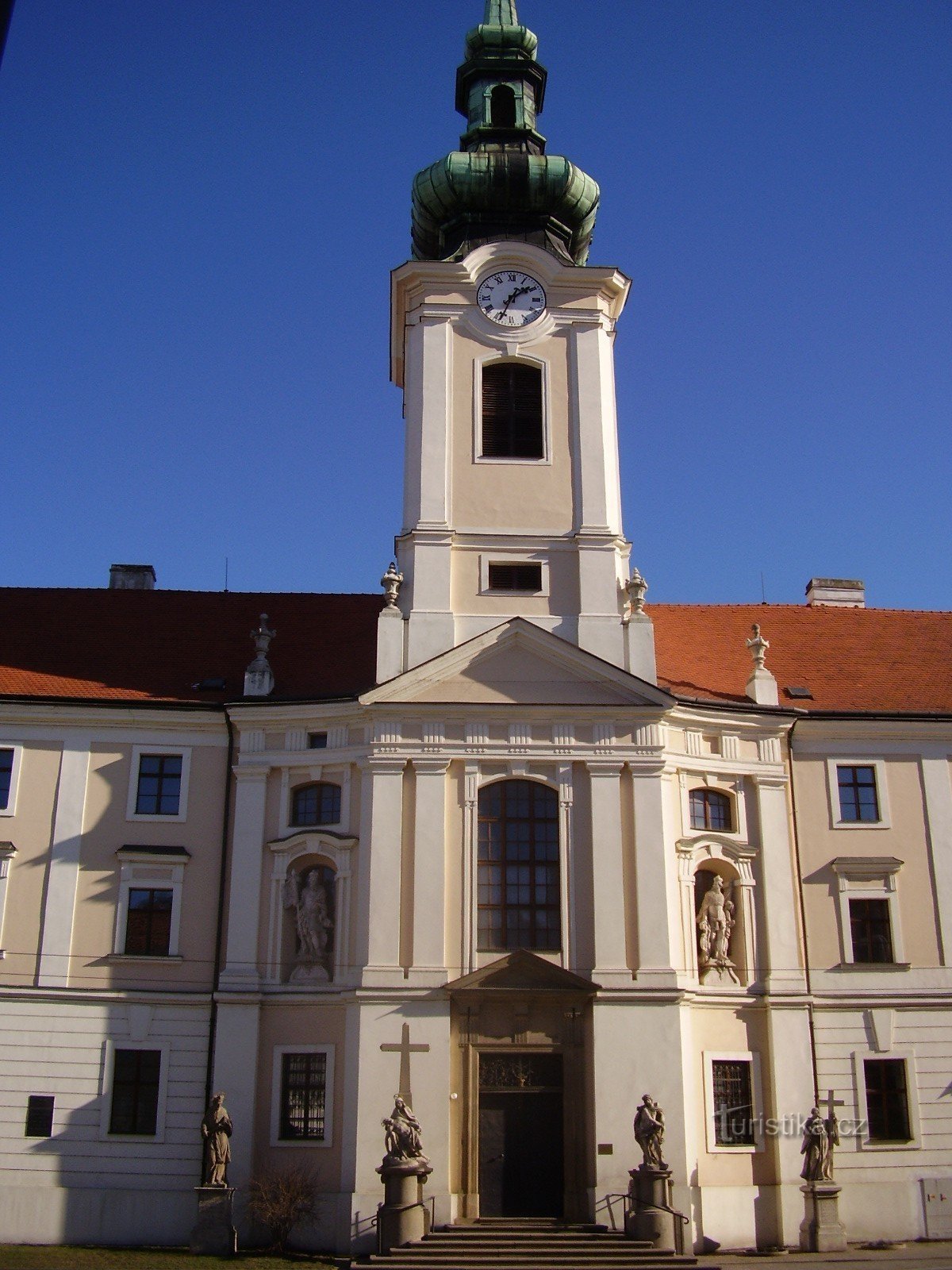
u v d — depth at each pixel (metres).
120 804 41.16
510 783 39.28
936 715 43.38
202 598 49.19
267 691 41.94
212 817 41.16
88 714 41.78
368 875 38.28
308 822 40.38
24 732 41.72
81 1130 38.19
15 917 40.00
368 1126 35.81
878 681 46.19
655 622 49.00
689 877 39.88
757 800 41.81
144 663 44.78
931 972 41.44
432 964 37.16
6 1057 38.66
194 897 40.34
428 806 38.53
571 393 43.88
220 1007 38.72
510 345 44.09
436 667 39.62
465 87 49.03
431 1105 35.97
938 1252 36.66
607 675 39.75
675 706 39.97
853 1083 40.00
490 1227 34.50
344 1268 32.62
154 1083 38.66
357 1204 35.06
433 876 37.91
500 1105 36.69
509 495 42.53
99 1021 39.06
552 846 38.78
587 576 41.56
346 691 42.50
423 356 43.94
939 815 42.97
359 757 39.78
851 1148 39.31
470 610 41.22
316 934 39.00
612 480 43.53
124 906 40.22
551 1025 37.00
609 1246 33.06
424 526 41.72
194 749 41.81
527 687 39.72
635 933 37.78
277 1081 38.00
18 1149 37.97
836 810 42.69
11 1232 37.22
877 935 41.72
